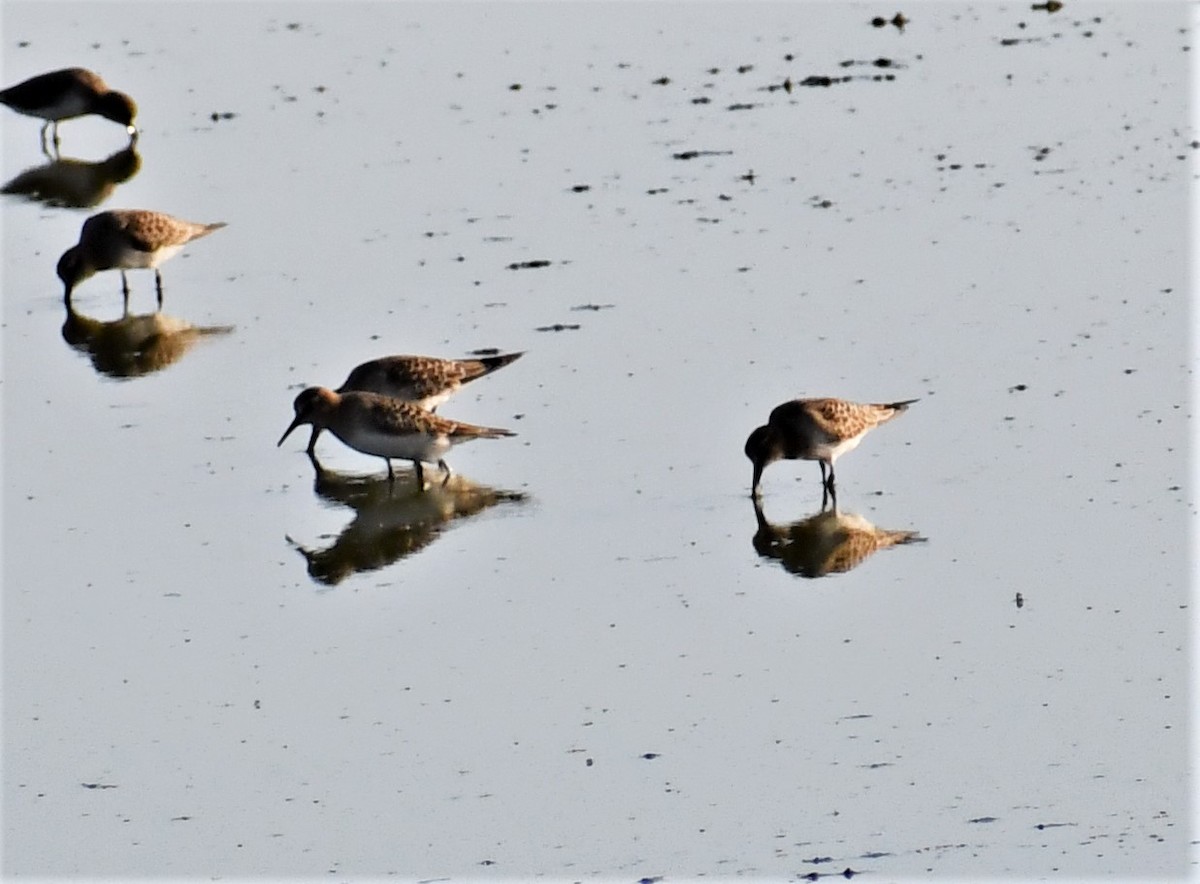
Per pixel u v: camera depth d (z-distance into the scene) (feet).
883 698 46.70
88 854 42.29
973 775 43.21
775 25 106.83
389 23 110.52
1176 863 39.65
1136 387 62.59
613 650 49.93
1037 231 75.56
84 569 55.93
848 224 77.51
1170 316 67.41
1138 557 52.80
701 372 65.67
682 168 85.25
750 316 69.62
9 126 100.12
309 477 61.82
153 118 97.19
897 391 63.36
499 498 59.41
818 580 53.01
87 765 45.83
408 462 63.16
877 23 106.01
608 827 42.11
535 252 76.69
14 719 48.03
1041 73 95.45
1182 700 45.73
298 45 107.34
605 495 59.06
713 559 54.65
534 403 64.54
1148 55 97.25
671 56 102.27
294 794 44.16
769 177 83.46
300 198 84.79
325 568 55.57
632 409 63.77
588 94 96.37
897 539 55.06
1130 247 73.41
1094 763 43.42
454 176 86.02
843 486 58.59
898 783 43.09
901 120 89.92
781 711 46.39
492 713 47.11
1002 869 39.81
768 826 41.81
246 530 58.18
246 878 41.06
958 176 82.12
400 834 42.34
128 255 76.13
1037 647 48.65
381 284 74.74
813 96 93.97
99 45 108.06
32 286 78.84
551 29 107.96
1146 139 85.20
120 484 61.52
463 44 106.01
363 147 90.58
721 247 76.02
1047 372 64.03
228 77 102.47
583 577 54.13
